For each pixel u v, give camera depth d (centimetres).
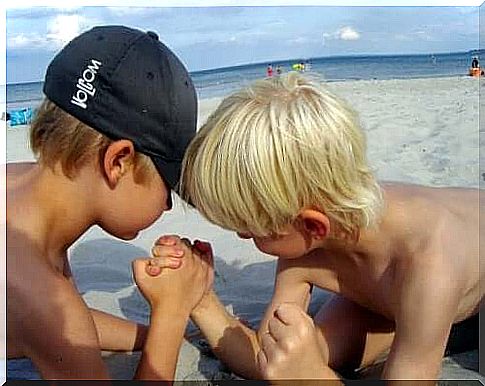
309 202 130
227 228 138
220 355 158
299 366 128
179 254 151
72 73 134
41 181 136
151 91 134
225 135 130
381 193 140
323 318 162
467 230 142
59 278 130
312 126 128
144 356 142
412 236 138
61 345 126
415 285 132
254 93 135
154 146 135
